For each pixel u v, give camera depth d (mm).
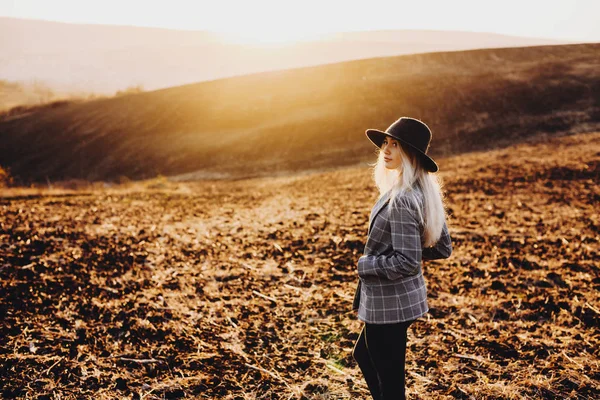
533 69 47875
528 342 4184
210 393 3467
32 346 4004
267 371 3793
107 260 6820
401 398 2674
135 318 4699
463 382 3594
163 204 14750
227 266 6648
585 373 3645
